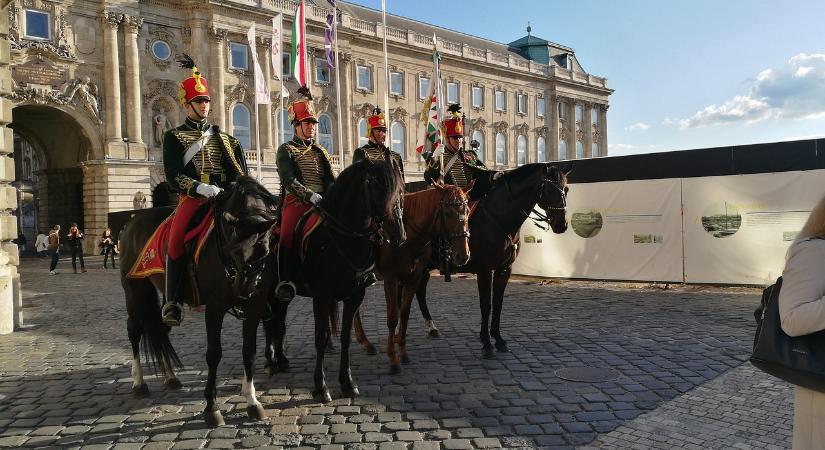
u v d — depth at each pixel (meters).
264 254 5.20
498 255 8.00
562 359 7.80
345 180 6.08
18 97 33.88
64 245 41.31
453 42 59.19
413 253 7.39
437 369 7.42
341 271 6.09
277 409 5.95
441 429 5.36
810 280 2.72
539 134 68.62
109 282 21.03
